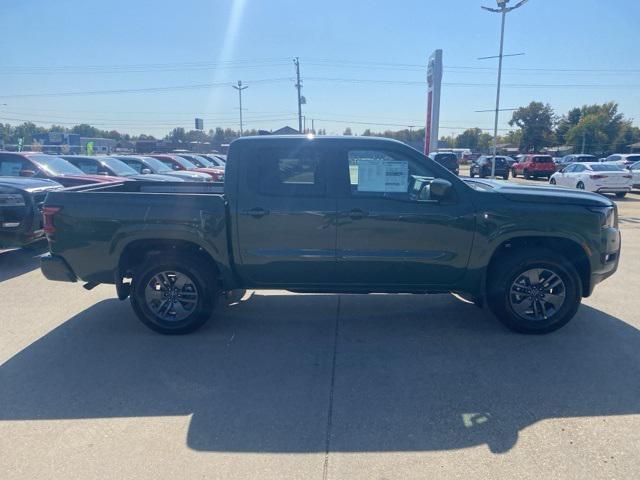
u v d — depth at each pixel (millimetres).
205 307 4852
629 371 4051
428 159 4691
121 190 6004
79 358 4371
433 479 2742
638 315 5375
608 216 4746
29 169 11016
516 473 2785
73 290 6512
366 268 4758
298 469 2834
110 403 3592
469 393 3705
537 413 3418
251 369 4141
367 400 3611
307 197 4680
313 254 4730
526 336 4812
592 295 6125
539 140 83312
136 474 2797
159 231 4715
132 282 4836
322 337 4832
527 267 4695
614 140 76812
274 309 5668
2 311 5656
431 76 22125
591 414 3398
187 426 3287
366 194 4691
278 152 4695
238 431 3229
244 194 4703
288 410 3482
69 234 4805
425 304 5805
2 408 3529
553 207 4629
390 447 3039
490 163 34094
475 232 4648
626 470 2803
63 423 3334
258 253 4754
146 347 4617
